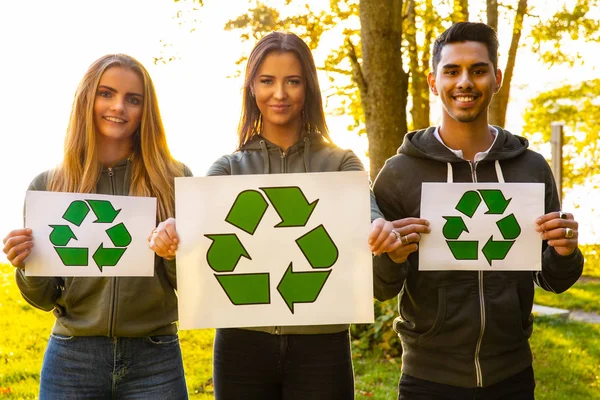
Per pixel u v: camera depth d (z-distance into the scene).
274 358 2.41
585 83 17.78
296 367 2.41
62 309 2.49
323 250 2.34
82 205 2.38
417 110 12.38
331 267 2.34
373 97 7.75
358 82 7.88
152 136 2.56
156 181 2.54
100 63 2.50
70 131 2.52
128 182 2.57
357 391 4.98
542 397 5.09
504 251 2.39
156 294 2.48
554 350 6.37
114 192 2.55
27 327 6.37
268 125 2.57
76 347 2.42
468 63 2.47
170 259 2.41
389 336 5.91
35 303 2.45
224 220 2.35
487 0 11.13
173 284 2.54
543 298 9.41
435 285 2.47
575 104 18.61
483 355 2.44
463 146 2.57
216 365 2.47
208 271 2.35
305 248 2.34
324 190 2.33
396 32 7.74
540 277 2.59
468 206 2.39
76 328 2.42
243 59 10.25
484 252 2.39
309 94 2.54
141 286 2.46
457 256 2.39
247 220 2.35
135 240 2.39
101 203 2.39
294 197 2.34
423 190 2.40
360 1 7.79
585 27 10.95
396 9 7.73
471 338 2.43
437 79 2.58
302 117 2.58
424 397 2.48
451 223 2.39
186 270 2.34
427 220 2.39
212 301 2.35
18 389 4.72
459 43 2.49
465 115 2.49
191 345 6.29
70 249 2.37
